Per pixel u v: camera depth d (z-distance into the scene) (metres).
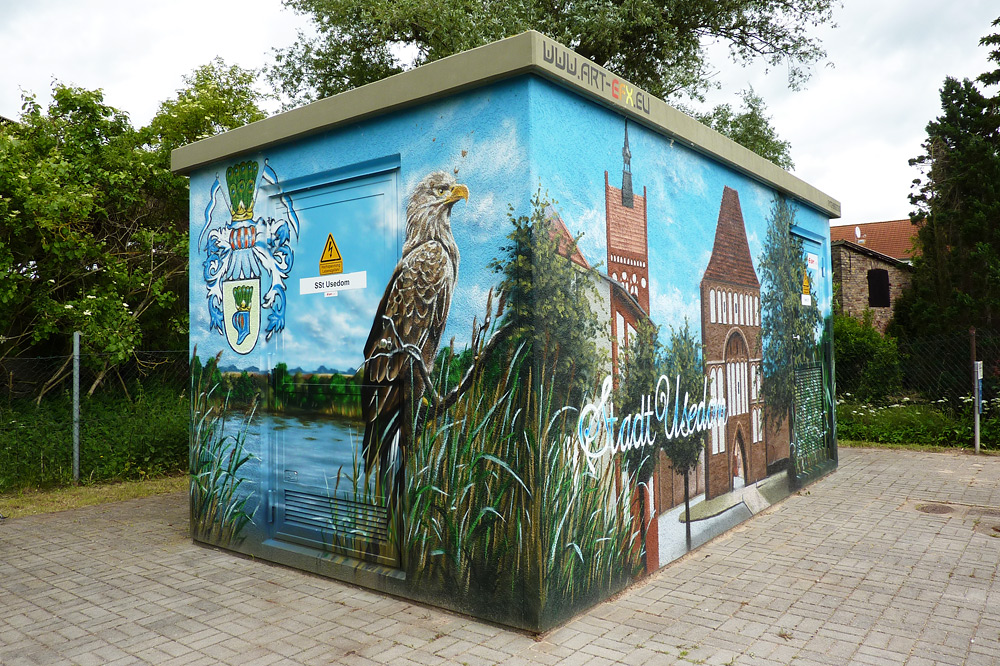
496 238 4.38
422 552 4.70
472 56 4.45
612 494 4.85
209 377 6.36
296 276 5.65
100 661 3.92
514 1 15.79
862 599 4.73
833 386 9.73
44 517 7.54
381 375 5.02
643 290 5.34
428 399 4.70
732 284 6.87
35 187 9.84
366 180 5.19
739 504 6.80
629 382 5.10
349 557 5.19
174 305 12.37
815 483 8.73
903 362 12.87
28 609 4.77
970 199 15.50
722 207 6.73
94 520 7.37
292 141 5.68
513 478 4.23
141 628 4.39
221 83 15.38
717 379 6.49
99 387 11.23
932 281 16.58
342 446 5.27
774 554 5.80
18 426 9.23
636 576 5.09
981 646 3.96
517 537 4.20
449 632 4.21
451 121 4.64
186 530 6.93
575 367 4.51
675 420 5.71
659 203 5.62
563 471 4.34
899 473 9.34
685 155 6.07
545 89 4.39
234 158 6.17
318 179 5.49
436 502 4.62
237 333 6.12
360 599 4.84
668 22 17.27
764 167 7.53
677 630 4.21
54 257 10.30
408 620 4.42
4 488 8.70
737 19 17.77
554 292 4.36
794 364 8.37
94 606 4.80
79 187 10.55
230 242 6.21
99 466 9.43
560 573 4.27
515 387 4.24
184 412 10.39
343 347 5.29
